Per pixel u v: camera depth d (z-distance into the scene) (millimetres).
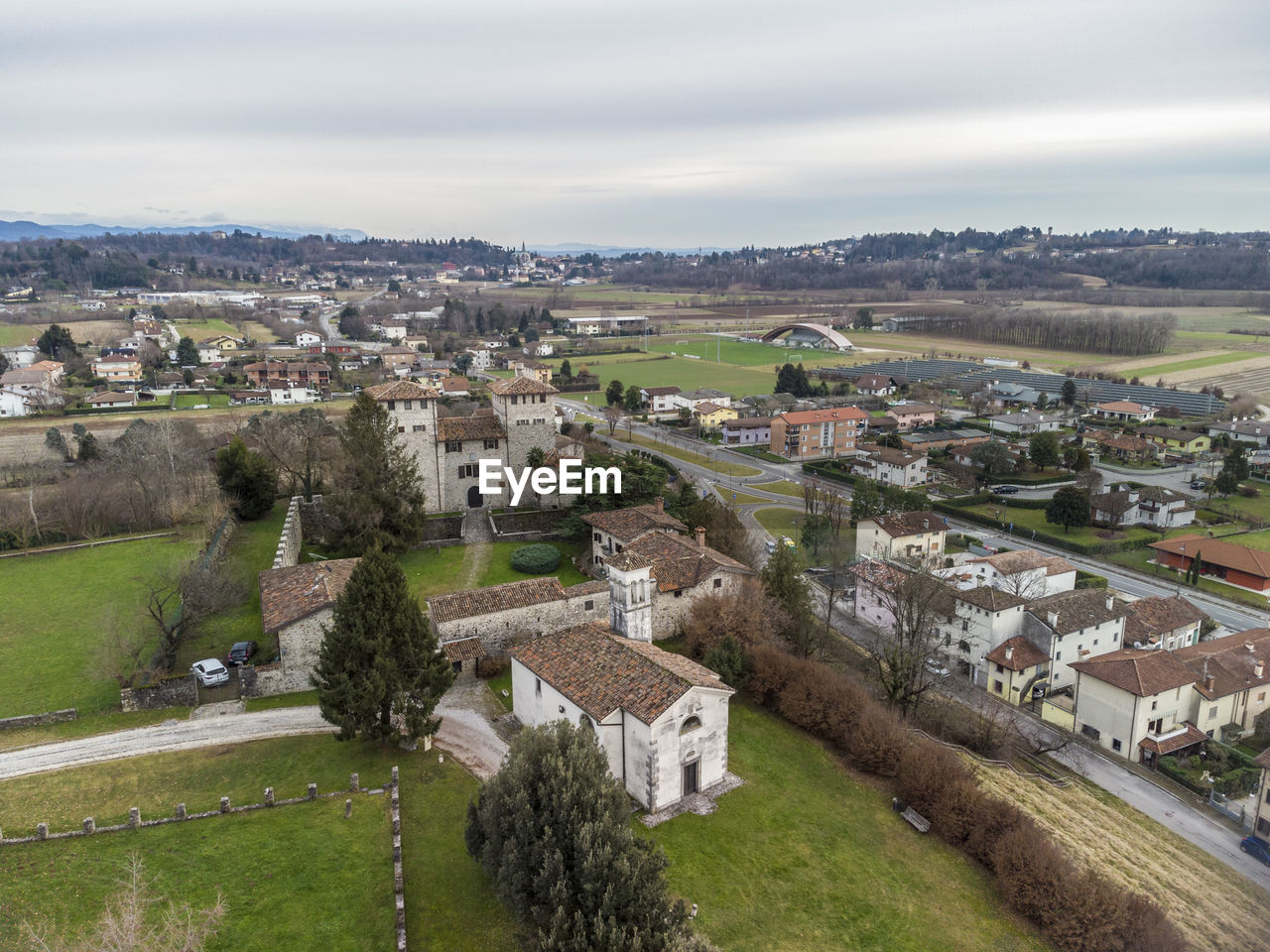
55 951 33969
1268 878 56500
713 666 67000
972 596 84562
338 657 53938
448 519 97000
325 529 93688
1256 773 68375
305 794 49531
